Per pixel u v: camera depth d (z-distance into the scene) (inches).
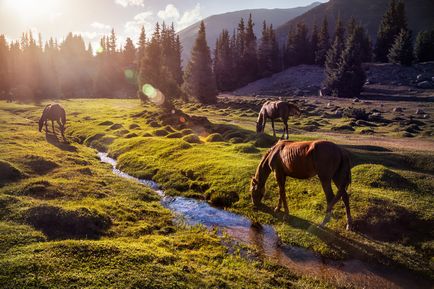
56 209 459.8
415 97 2529.5
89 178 700.7
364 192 552.7
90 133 1359.5
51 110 1172.5
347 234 457.1
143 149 1023.6
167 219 526.9
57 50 5851.4
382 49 3836.1
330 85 2997.0
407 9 6835.6
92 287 280.7
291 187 618.5
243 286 326.0
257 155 856.9
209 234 474.6
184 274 323.9
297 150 464.8
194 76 2869.1
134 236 446.6
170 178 754.2
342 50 3216.0
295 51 4397.1
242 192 627.5
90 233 433.4
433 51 3494.1
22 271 294.8
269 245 445.1
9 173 649.0
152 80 2600.9
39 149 935.0
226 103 2741.1
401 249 423.5
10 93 3750.0
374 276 372.8
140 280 297.6
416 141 1181.1
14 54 5022.1
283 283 346.6
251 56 4338.1
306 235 461.1
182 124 1427.2
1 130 1272.1
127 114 1991.9
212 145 1018.7
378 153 848.9
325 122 1685.5
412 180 625.0
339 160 441.7
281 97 3026.6
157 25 3041.3
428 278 371.9
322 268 387.5
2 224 418.9
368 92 2918.3
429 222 466.6
